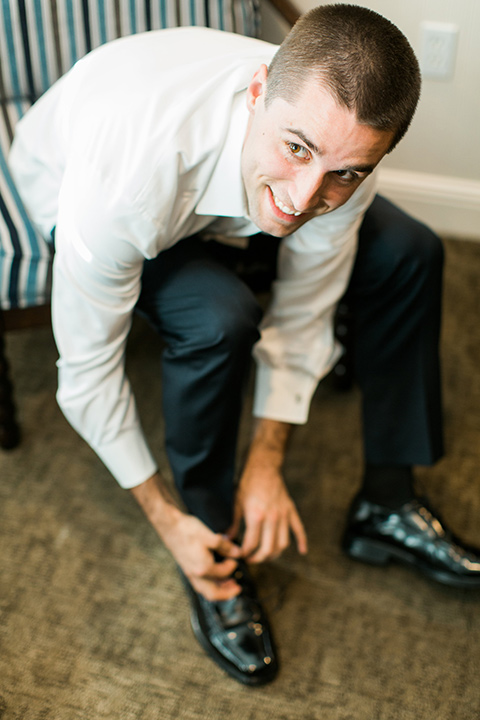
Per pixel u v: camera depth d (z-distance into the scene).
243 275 1.34
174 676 1.18
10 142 1.41
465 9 1.65
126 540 1.37
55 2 1.37
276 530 1.18
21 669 1.18
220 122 0.95
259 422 1.24
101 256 0.94
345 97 0.76
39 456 1.50
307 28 0.79
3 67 1.42
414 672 1.20
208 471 1.17
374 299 1.24
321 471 1.50
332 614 1.28
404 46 0.79
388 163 1.95
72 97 1.08
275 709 1.15
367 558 1.34
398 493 1.33
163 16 1.43
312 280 1.17
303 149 0.82
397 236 1.19
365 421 1.34
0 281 1.27
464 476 1.49
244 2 1.48
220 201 1.00
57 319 1.02
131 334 1.74
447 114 1.82
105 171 0.93
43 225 1.26
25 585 1.29
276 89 0.81
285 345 1.23
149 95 0.96
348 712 1.15
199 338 1.05
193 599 1.25
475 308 1.83
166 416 1.12
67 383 1.07
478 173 1.91
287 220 0.92
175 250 1.11
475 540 1.38
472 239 2.02
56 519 1.39
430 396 1.29
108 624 1.25
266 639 1.20
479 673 1.20
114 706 1.14
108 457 1.11
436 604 1.30
